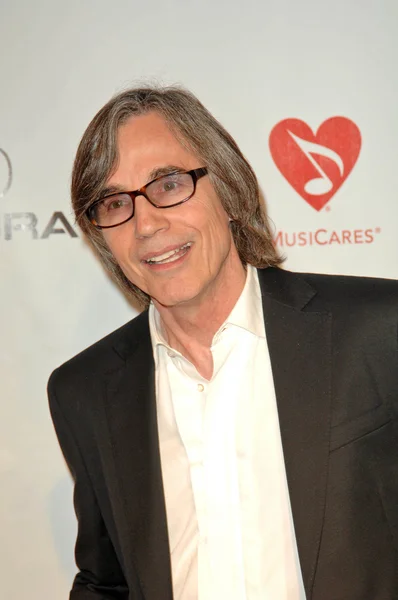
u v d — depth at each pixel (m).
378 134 1.97
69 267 2.05
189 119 1.47
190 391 1.56
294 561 1.41
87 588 1.65
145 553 1.46
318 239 1.99
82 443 1.62
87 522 1.66
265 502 1.43
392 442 1.35
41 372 2.05
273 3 1.99
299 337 1.43
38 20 2.03
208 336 1.54
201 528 1.49
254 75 1.99
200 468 1.51
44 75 2.03
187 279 1.42
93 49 2.02
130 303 2.04
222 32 2.00
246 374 1.51
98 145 1.45
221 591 1.44
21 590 2.07
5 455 2.06
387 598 1.32
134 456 1.52
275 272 1.58
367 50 1.97
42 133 2.04
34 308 2.05
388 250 1.97
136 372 1.60
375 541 1.33
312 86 1.98
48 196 2.04
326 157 1.98
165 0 2.01
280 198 1.99
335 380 1.38
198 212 1.42
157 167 1.41
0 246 2.05
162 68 2.01
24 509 2.07
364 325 1.41
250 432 1.48
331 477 1.34
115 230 1.47
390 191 1.97
